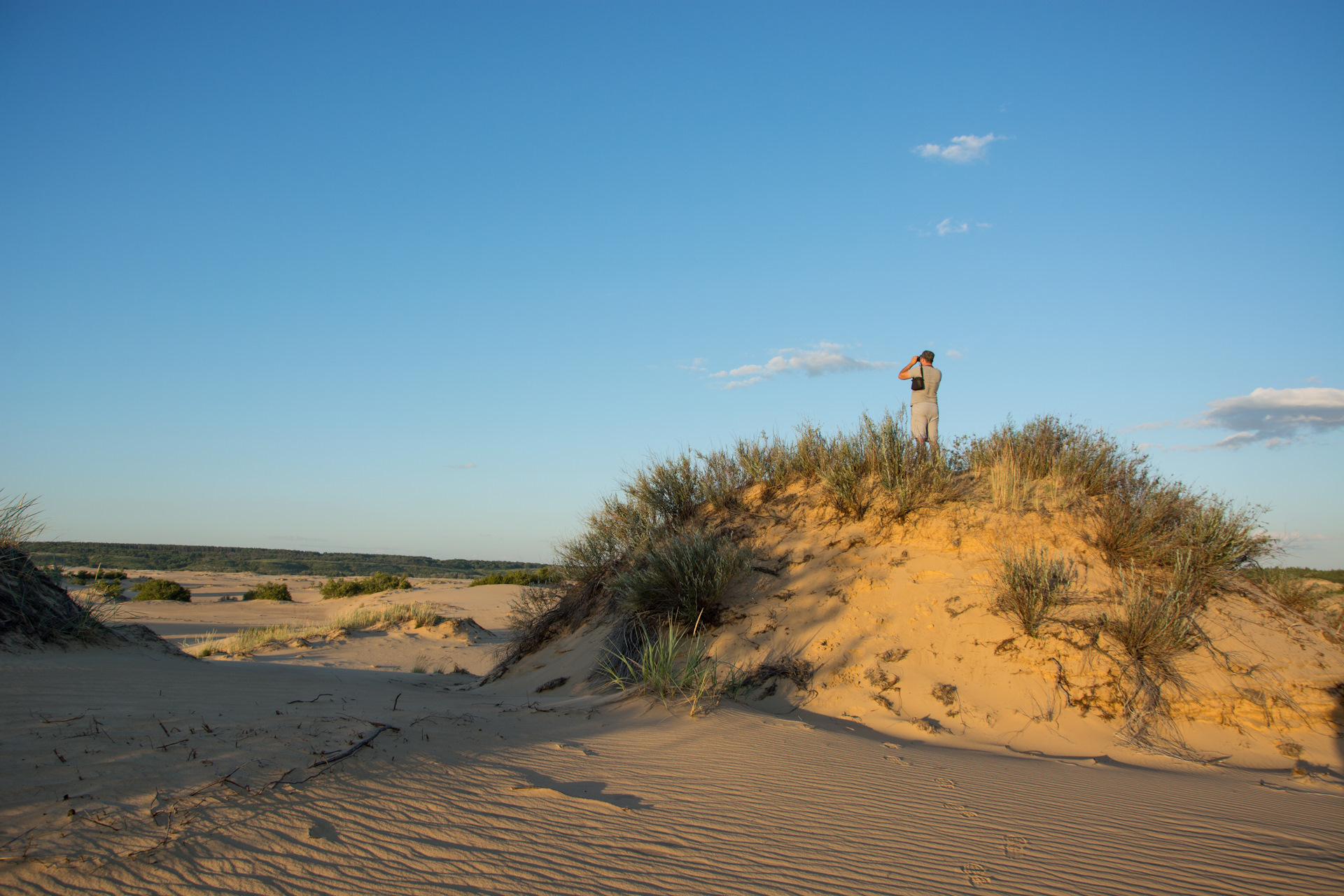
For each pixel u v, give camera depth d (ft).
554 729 20.21
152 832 10.33
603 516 41.52
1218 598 27.09
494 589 132.77
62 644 24.03
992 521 30.83
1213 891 11.76
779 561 32.45
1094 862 12.75
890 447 35.22
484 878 10.49
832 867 11.93
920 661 25.79
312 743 15.03
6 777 11.68
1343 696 22.98
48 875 8.90
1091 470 33.19
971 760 19.56
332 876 10.02
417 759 15.19
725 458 41.32
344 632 68.44
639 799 14.53
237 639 61.00
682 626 29.78
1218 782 18.79
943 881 11.68
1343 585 32.91
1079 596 26.76
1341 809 16.72
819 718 23.98
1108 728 22.59
